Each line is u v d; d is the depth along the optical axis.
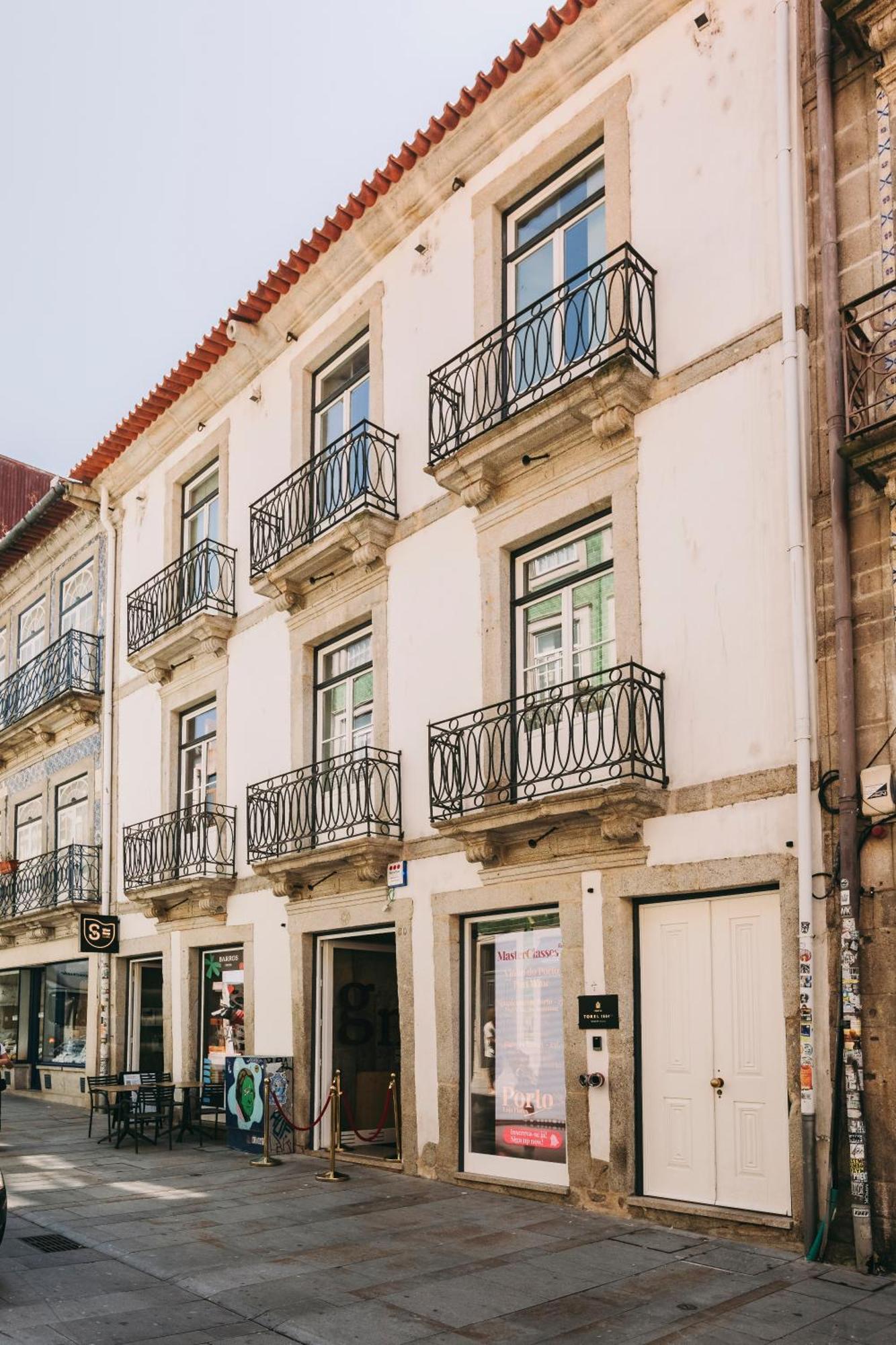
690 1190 7.85
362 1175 10.03
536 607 9.79
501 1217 8.17
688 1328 5.70
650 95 9.16
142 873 14.70
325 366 12.98
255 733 12.98
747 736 7.82
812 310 7.82
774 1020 7.54
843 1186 6.84
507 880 9.39
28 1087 18.08
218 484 14.70
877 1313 5.87
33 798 19.16
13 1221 8.14
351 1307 6.09
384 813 10.68
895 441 6.90
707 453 8.35
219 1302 6.22
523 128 10.28
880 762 7.04
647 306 8.92
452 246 11.00
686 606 8.34
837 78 7.91
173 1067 13.64
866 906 6.94
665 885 8.14
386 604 11.16
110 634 16.66
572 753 8.63
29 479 24.62
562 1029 8.96
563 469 9.40
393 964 12.39
